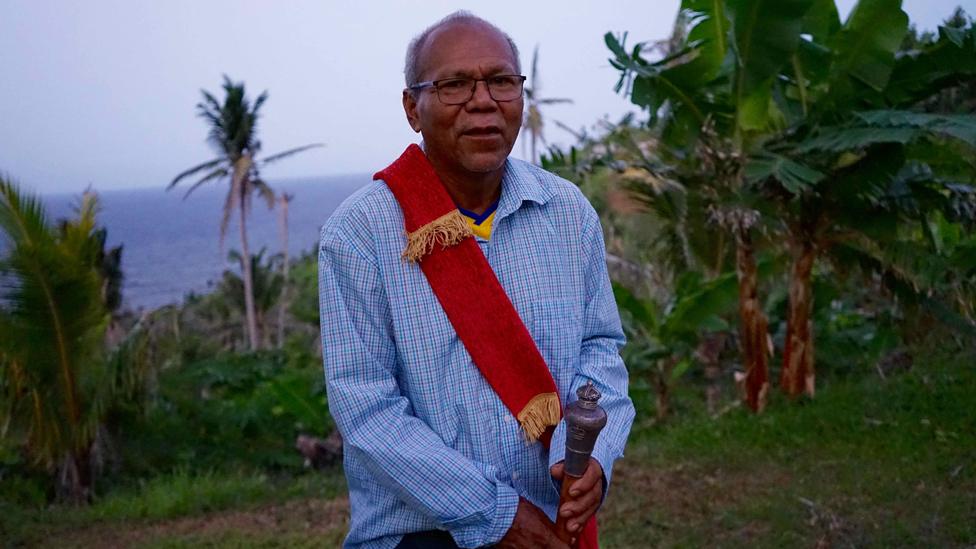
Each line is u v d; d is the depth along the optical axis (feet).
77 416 25.86
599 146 24.41
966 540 14.07
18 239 23.53
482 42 5.63
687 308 25.64
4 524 21.24
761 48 19.07
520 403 5.57
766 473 19.20
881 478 17.71
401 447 5.46
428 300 5.65
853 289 29.45
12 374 24.72
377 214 5.74
